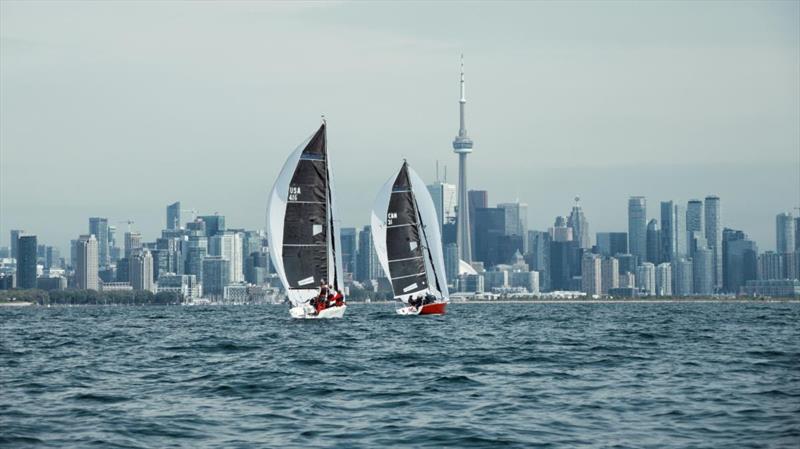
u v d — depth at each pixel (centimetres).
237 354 7188
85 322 16500
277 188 10319
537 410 4328
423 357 6838
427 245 13300
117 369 6147
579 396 4750
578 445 3575
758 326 12619
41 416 4191
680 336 9762
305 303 10600
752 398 4609
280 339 8750
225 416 4200
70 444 3616
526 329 11388
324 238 10444
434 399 4675
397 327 10850
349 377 5559
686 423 3966
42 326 14400
